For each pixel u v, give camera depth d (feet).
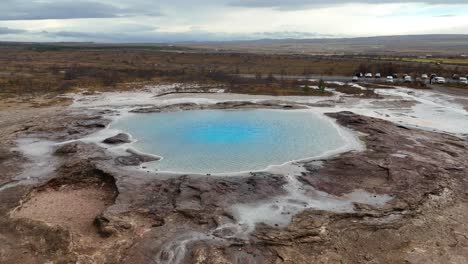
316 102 143.13
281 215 55.98
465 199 62.95
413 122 113.91
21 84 172.96
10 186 64.95
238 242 48.93
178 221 54.03
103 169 71.36
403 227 54.44
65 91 161.48
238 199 60.64
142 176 68.95
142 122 109.91
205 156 81.05
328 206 59.06
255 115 119.24
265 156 81.30
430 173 71.20
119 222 52.47
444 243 50.80
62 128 100.89
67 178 68.80
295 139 93.71
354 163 75.82
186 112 123.13
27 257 45.24
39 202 61.52
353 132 99.66
